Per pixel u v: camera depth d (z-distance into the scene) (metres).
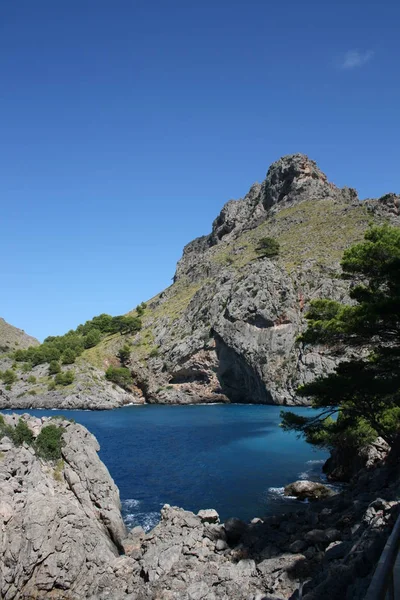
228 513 33.19
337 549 18.56
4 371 147.62
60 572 21.14
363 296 27.17
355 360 28.41
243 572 19.89
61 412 111.38
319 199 192.50
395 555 6.59
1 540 20.02
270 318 117.75
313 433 31.78
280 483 41.44
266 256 150.62
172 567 21.16
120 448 61.06
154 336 152.62
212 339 127.62
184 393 130.88
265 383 114.62
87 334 171.50
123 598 19.48
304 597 13.05
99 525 25.97
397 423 33.28
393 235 26.19
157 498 37.56
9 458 24.78
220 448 59.78
